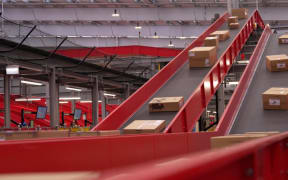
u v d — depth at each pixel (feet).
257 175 10.40
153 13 148.36
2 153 15.48
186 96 60.08
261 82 67.62
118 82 128.57
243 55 111.14
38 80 102.83
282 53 85.92
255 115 55.21
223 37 92.22
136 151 24.32
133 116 54.03
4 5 138.92
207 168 5.95
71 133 44.80
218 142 27.89
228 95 149.89
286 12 163.53
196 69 70.33
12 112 125.18
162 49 137.28
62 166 17.54
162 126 46.83
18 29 73.36
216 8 148.87
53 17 143.84
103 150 20.49
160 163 5.55
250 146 9.41
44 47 80.59
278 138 16.16
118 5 145.69
